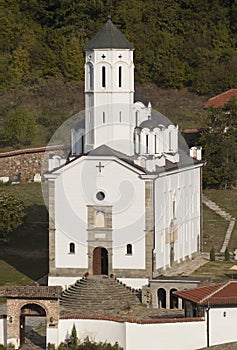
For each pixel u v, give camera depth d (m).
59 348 167.62
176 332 168.62
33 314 170.62
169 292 193.38
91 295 194.25
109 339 168.62
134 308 191.75
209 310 170.25
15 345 169.88
